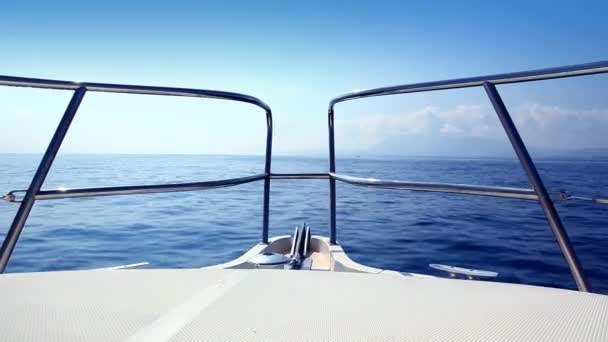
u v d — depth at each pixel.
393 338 0.42
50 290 0.60
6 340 0.41
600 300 0.55
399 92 1.12
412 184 1.02
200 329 0.44
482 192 0.87
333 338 0.42
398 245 6.45
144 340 0.41
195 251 6.16
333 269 1.45
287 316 0.49
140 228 8.09
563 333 0.44
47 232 7.50
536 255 5.68
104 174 27.38
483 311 0.51
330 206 1.68
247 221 9.24
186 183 1.09
